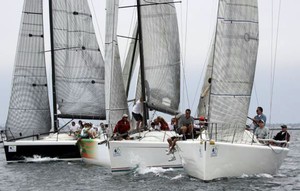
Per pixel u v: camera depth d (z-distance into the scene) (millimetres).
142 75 40906
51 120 55938
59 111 57531
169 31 41469
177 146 34375
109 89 39719
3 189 34750
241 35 33531
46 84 55594
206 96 41875
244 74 33469
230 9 33500
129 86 47594
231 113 33188
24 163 49094
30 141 50000
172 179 34281
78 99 58125
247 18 33656
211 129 32688
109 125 39250
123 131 38219
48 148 50062
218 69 33188
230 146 32094
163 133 38250
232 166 32719
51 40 57312
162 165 37312
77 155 50219
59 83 57531
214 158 31859
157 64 41094
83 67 58406
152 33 41062
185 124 35875
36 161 50094
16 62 54688
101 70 59219
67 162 49062
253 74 33812
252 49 33781
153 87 40906
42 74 55500
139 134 38812
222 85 33125
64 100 57656
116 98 39906
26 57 55031
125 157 37188
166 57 41344
